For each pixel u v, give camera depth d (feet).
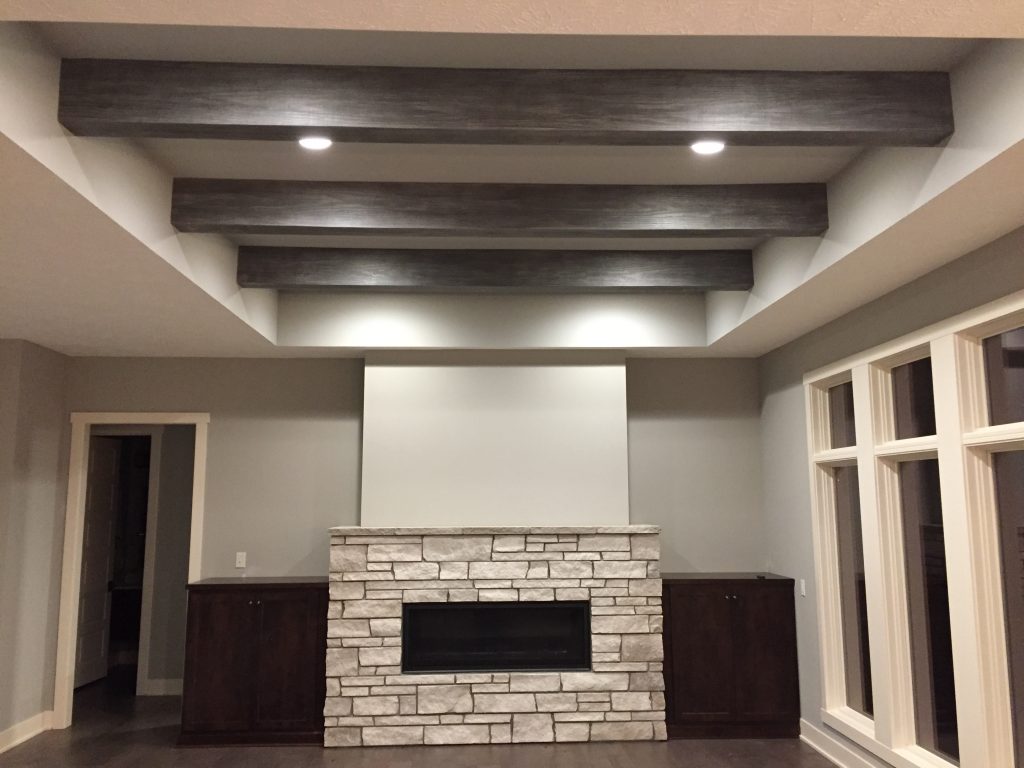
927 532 13.17
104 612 22.89
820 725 16.03
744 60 8.32
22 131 7.39
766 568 19.21
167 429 21.65
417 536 17.22
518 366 18.76
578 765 15.14
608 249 15.24
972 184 8.52
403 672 16.80
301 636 17.01
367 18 5.72
